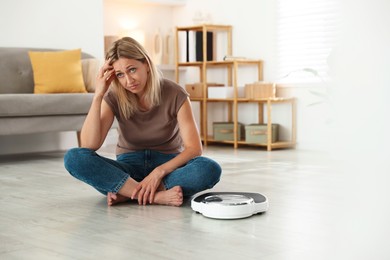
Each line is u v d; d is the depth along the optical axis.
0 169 4.33
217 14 6.54
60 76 5.25
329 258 1.79
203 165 2.78
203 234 2.20
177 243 2.07
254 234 2.19
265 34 6.12
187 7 6.81
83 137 2.81
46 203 2.91
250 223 2.38
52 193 3.21
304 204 2.78
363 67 2.11
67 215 2.60
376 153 2.03
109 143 6.25
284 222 2.39
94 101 2.79
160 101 2.83
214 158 4.91
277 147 5.85
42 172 4.12
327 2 5.64
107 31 6.48
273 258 1.86
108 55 2.73
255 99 5.80
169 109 2.85
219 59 6.55
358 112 2.04
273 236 2.15
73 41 5.86
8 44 5.48
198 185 2.79
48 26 5.70
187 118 2.84
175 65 6.49
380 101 2.02
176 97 2.84
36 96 4.72
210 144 6.30
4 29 5.45
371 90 2.05
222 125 6.06
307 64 5.83
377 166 2.02
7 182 3.66
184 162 2.81
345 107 2.06
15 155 5.36
